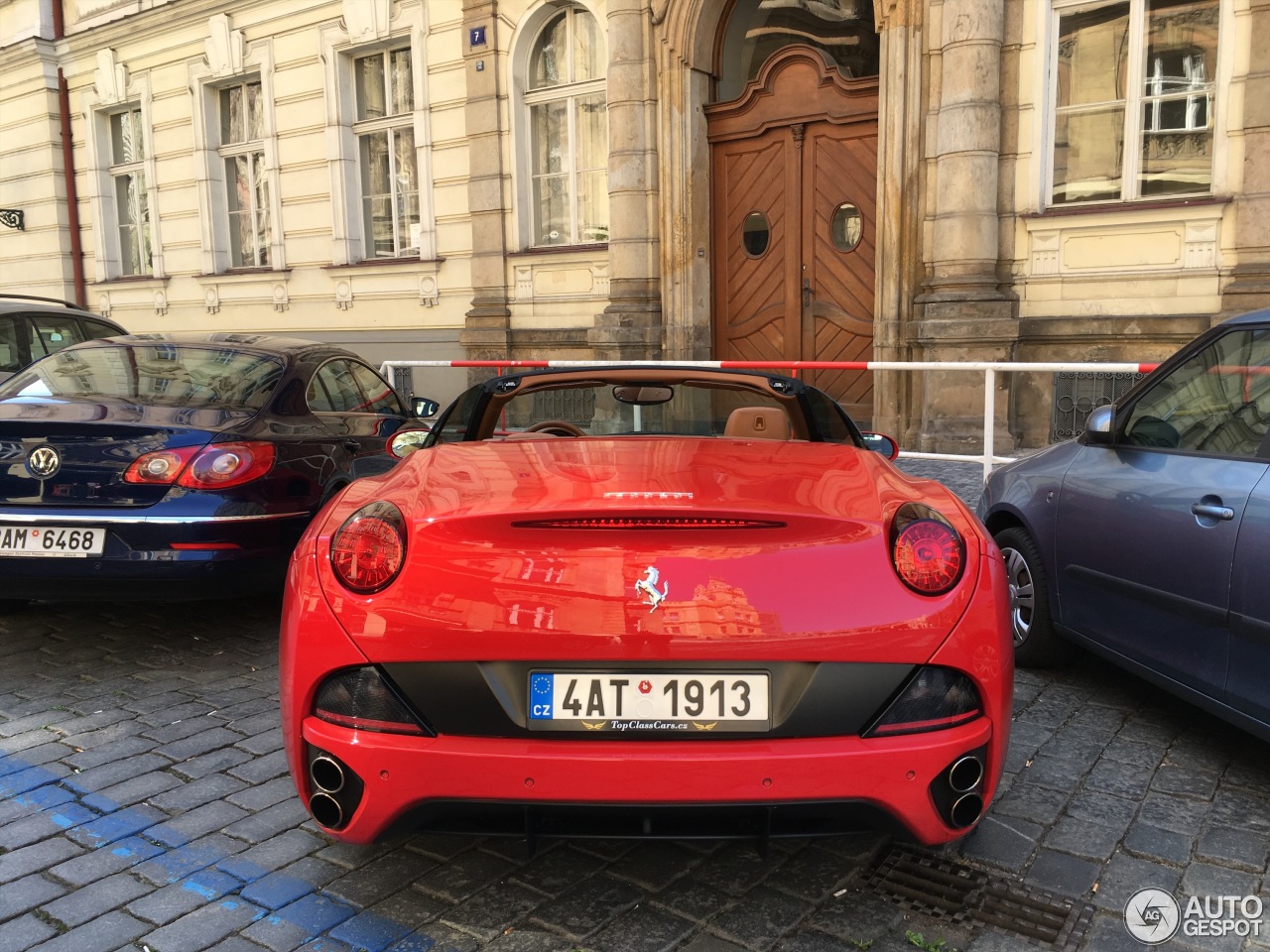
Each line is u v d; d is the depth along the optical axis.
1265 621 2.78
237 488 4.15
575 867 2.62
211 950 2.27
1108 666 4.19
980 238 8.66
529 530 2.16
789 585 2.11
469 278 12.56
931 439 8.80
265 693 3.93
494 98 11.82
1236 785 3.06
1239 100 7.76
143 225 17.03
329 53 13.39
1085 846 2.70
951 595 2.18
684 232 10.62
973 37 8.45
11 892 2.52
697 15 10.28
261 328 15.06
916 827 2.14
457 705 2.12
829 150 9.96
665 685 2.10
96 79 16.70
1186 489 3.15
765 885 2.52
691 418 3.37
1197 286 8.05
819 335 10.26
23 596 4.11
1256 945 2.26
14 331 7.10
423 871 2.61
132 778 3.17
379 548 2.20
